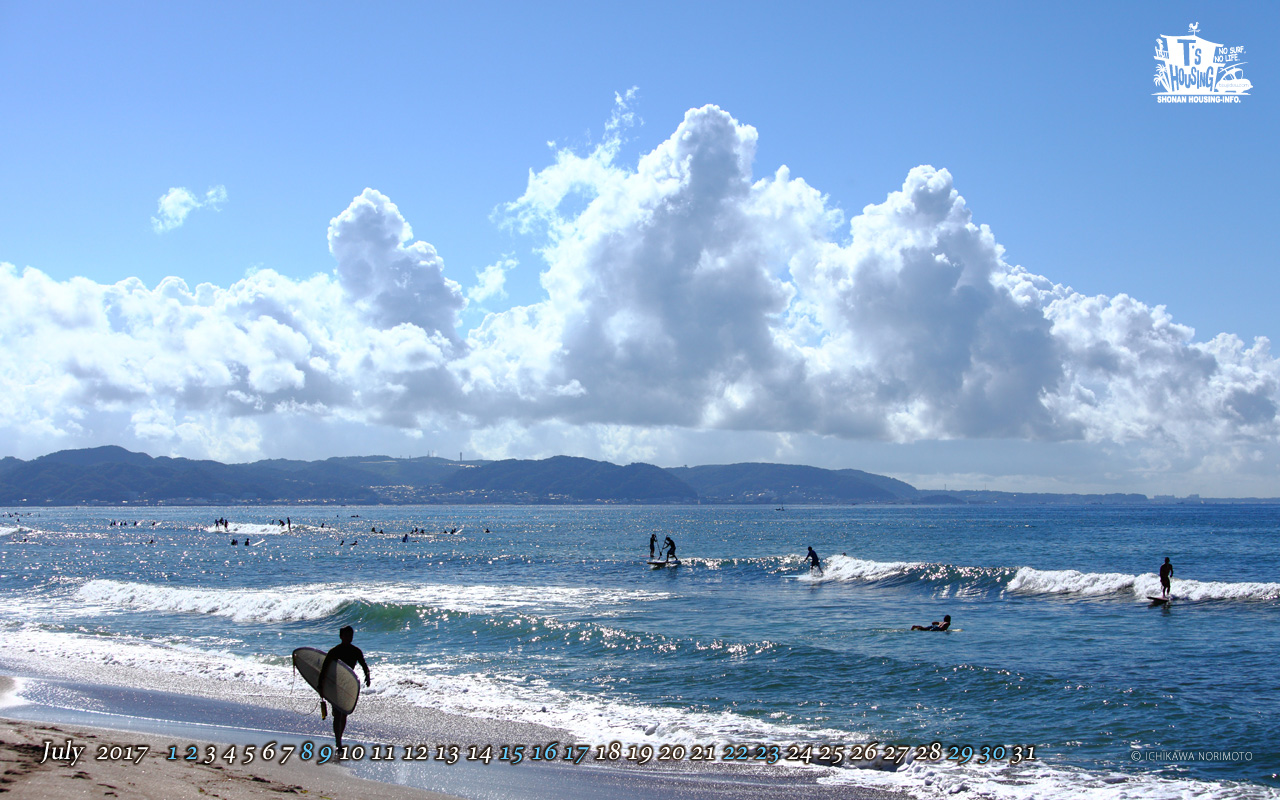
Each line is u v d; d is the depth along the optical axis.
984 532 121.88
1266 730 14.29
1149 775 12.32
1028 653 21.56
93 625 28.14
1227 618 27.61
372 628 26.67
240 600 31.64
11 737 11.96
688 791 11.77
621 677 19.25
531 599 35.75
